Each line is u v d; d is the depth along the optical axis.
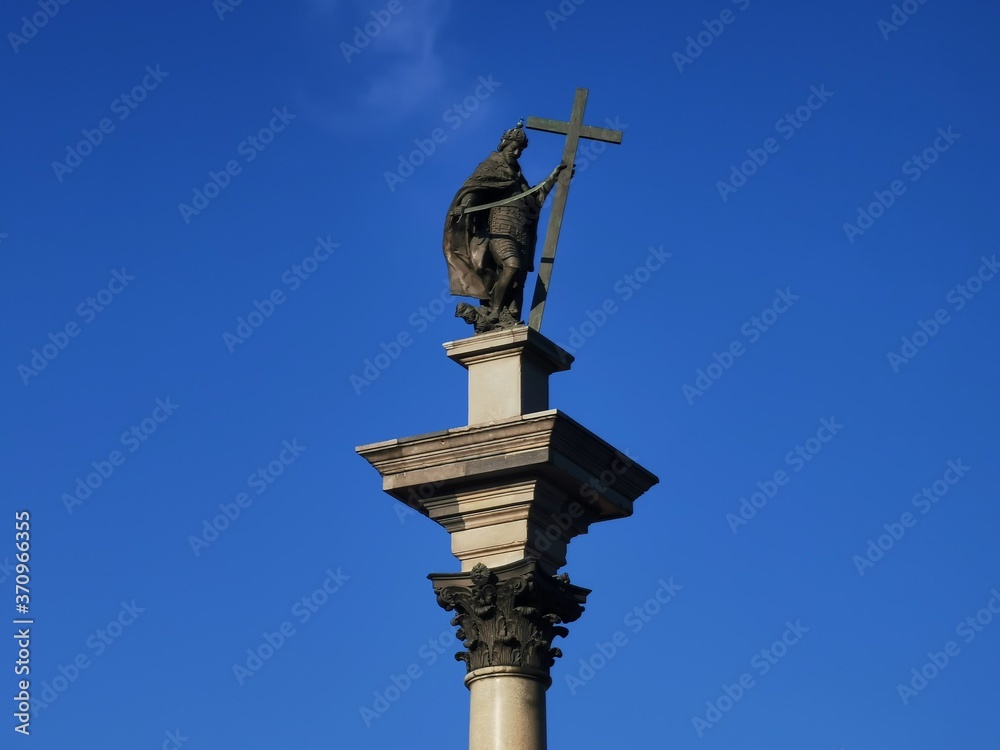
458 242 51.12
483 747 46.16
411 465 48.25
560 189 51.31
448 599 47.62
